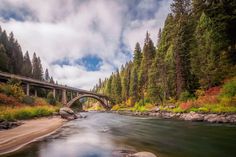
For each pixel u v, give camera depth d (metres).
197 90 30.83
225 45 26.95
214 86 28.36
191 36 38.44
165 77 43.72
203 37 32.50
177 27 41.34
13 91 38.78
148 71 59.66
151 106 47.56
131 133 15.01
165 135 13.52
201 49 31.77
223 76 26.61
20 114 26.28
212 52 28.23
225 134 12.43
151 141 11.55
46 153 8.95
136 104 62.94
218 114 19.34
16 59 88.56
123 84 88.25
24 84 56.81
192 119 21.72
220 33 26.70
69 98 92.19
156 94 48.12
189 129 15.35
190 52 35.41
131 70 83.62
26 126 19.22
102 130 17.17
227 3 23.88
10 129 16.91
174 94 40.59
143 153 8.23
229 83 22.92
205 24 29.91
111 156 8.31
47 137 13.49
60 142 11.60
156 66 51.00
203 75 30.33
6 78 47.34
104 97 103.06
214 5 24.81
